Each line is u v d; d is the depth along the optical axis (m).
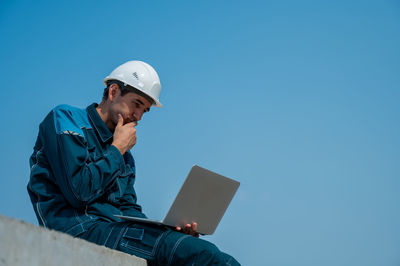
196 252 2.40
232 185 2.75
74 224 2.60
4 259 1.60
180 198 2.56
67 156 2.59
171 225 2.63
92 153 2.84
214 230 2.85
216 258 2.41
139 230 2.53
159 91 3.26
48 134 2.72
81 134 2.71
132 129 2.95
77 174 2.57
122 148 2.85
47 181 2.71
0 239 1.60
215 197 2.71
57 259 1.85
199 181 2.59
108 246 2.52
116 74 3.17
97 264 2.08
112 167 2.71
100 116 3.01
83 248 2.01
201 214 2.72
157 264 2.47
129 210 3.13
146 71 3.21
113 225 2.59
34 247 1.74
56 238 1.86
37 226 1.78
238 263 2.48
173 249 2.42
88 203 2.71
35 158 2.79
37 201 2.68
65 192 2.59
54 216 2.63
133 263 2.36
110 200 2.86
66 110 2.83
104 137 2.93
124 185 3.03
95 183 2.62
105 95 3.15
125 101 3.08
